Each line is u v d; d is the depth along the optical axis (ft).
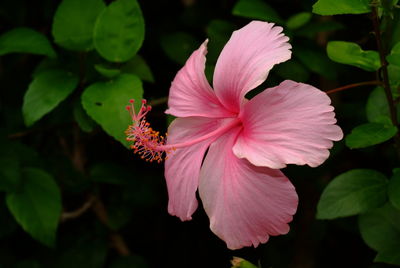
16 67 2.65
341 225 2.43
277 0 2.47
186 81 2.11
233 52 2.01
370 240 2.14
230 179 1.98
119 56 2.27
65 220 2.59
